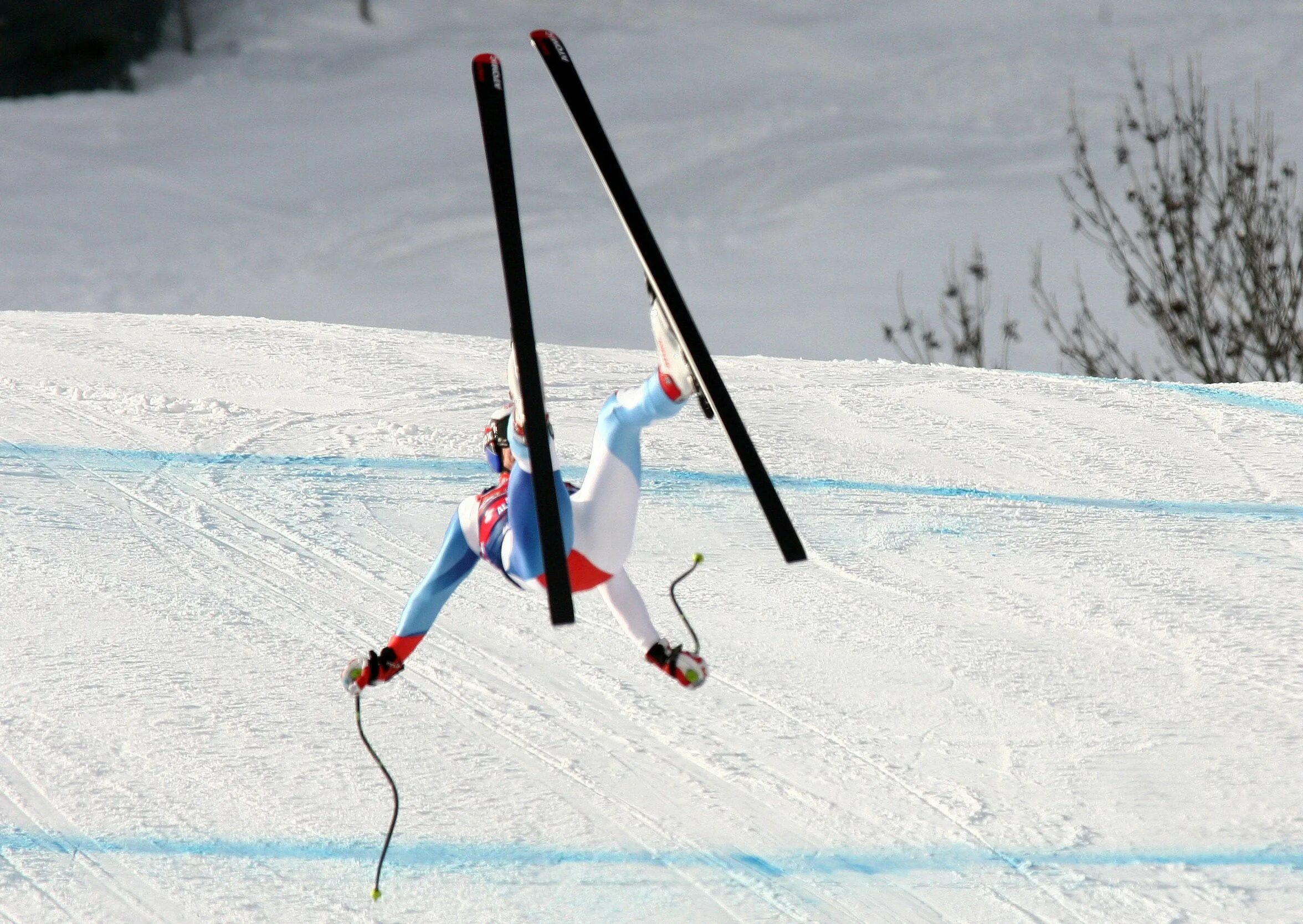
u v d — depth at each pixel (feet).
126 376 152.97
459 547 61.41
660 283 49.11
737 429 48.42
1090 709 81.71
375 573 100.48
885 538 111.24
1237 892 63.46
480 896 62.44
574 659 87.56
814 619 94.79
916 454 135.64
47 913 59.98
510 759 74.59
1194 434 144.15
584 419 142.20
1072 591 100.58
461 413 143.43
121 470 120.78
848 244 585.63
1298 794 72.02
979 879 64.49
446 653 87.86
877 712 81.15
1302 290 267.80
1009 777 73.72
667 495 120.16
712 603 97.09
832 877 64.69
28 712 76.02
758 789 72.28
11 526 104.63
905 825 69.00
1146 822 69.41
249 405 144.15
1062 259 532.32
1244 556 108.78
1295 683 85.40
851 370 170.19
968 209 611.06
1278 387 165.68
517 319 46.60
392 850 65.57
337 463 125.70
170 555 101.81
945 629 93.40
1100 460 134.72
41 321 180.24
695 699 82.33
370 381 155.84
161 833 65.92
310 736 75.72
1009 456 135.85
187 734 74.84
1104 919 61.57
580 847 66.54
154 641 86.28
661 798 71.20
